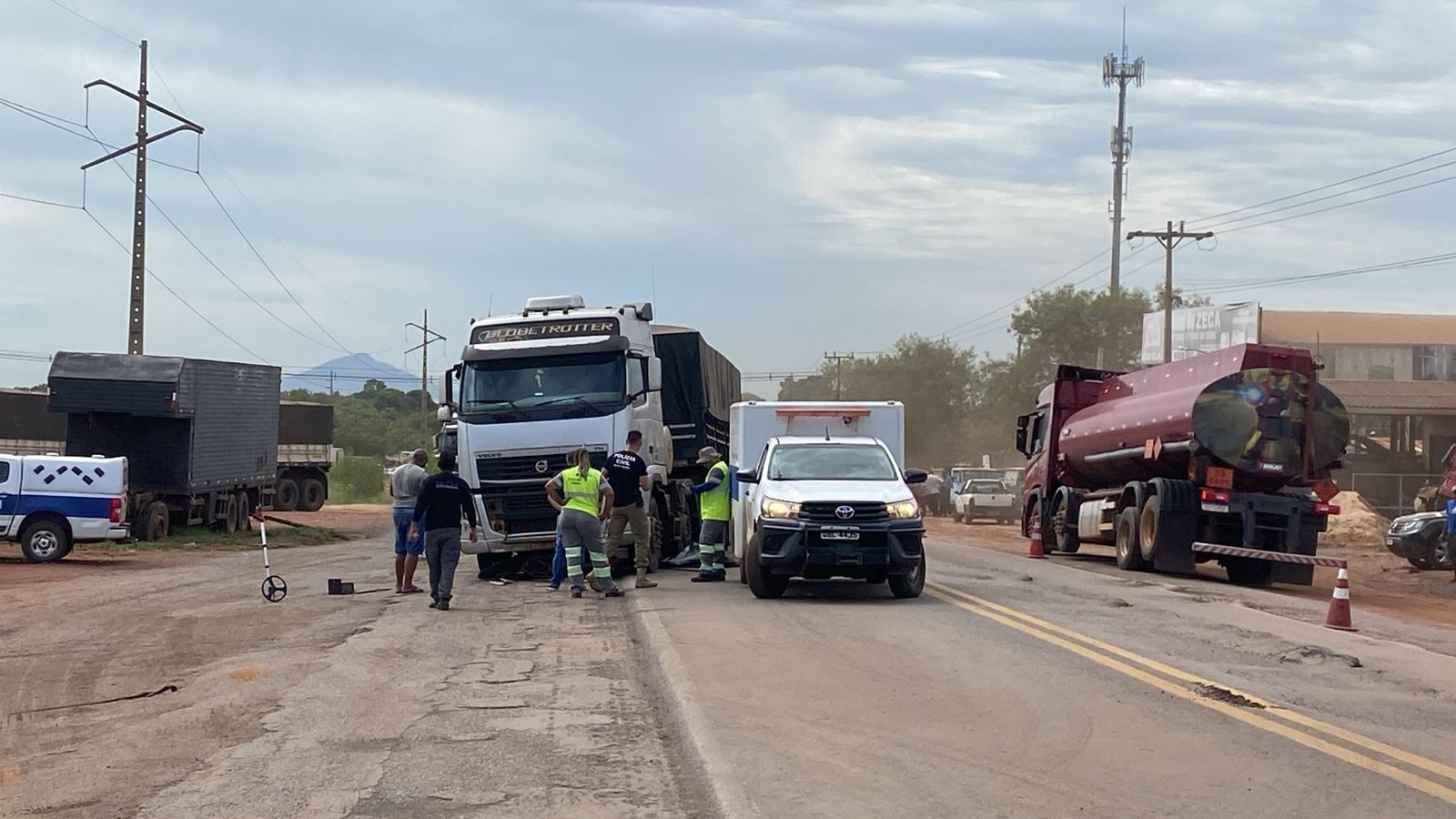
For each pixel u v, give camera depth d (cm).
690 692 973
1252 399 2131
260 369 3550
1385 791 716
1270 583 2277
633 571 2106
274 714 916
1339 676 1099
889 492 1631
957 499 5019
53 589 1897
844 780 726
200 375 3094
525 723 881
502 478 1941
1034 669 1094
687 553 2338
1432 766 773
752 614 1459
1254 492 2186
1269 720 896
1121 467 2488
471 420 1953
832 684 1011
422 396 8419
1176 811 671
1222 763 771
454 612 1544
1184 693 988
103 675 1113
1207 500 2166
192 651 1241
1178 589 1905
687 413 2428
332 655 1181
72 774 761
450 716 905
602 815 662
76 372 2919
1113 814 664
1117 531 2398
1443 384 5284
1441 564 2719
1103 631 1351
